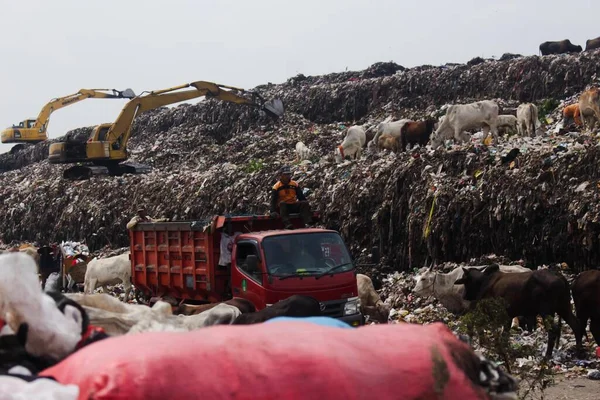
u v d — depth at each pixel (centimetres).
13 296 318
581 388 943
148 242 1506
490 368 339
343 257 1181
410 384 298
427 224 1841
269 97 4488
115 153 3638
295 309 919
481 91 3556
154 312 435
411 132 2438
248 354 284
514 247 1705
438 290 1358
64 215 3275
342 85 4166
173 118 4834
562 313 1112
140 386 263
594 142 1780
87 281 1855
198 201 2736
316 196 2245
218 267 1298
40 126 5650
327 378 283
